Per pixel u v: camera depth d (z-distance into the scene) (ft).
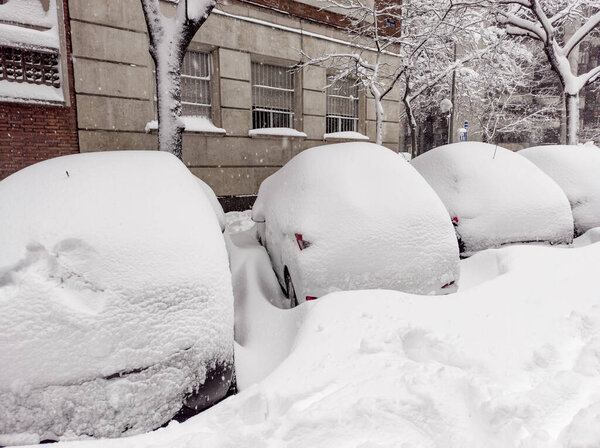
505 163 16.66
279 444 5.73
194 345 6.99
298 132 41.22
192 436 5.93
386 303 9.21
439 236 11.46
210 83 36.17
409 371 7.04
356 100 47.96
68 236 6.90
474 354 7.50
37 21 26.66
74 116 28.84
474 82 57.26
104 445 5.77
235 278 12.81
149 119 31.76
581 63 99.45
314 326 8.45
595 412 5.83
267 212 14.33
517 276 10.86
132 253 7.11
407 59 36.78
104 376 6.24
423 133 105.19
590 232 18.60
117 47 29.73
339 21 43.73
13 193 7.76
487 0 35.81
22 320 6.08
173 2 32.37
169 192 8.48
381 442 5.71
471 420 6.06
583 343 7.84
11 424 5.82
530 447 5.43
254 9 36.86
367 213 11.05
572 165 20.51
